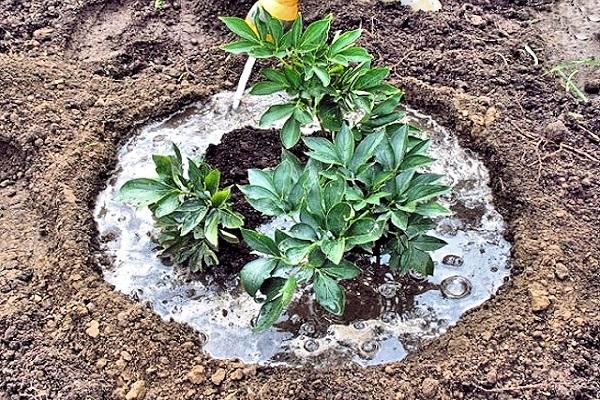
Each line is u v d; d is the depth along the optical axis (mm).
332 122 1518
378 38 1944
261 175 1451
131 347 1461
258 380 1435
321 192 1357
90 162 1709
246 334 1501
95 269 1578
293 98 1532
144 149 1763
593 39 1979
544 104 1837
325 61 1479
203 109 1824
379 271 1573
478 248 1615
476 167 1730
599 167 1721
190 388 1427
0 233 1635
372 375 1433
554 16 2035
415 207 1423
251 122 1792
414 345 1486
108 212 1664
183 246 1561
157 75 1876
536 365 1438
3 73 1824
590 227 1622
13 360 1461
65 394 1413
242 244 1587
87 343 1471
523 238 1597
